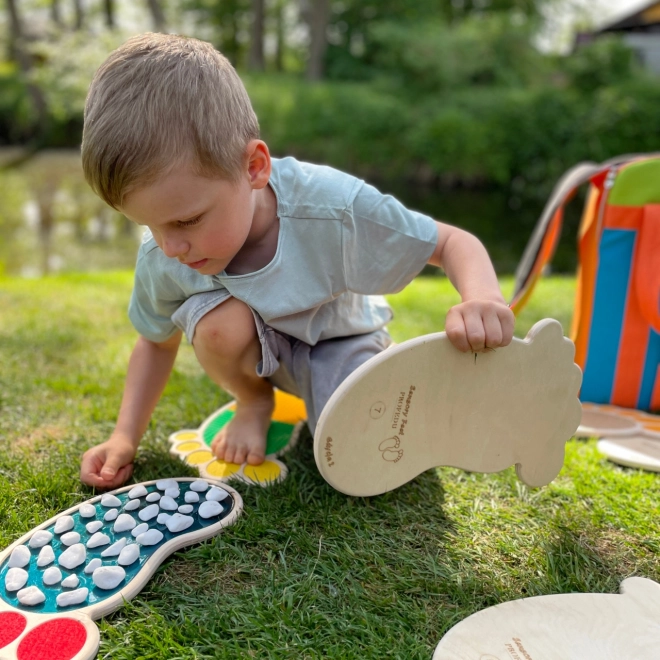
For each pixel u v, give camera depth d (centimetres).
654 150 1110
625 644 86
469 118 1166
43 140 1494
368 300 142
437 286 340
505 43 1329
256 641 86
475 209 951
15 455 135
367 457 105
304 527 110
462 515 116
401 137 1195
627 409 174
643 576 101
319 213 115
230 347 124
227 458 133
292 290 118
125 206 96
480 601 95
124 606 91
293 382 136
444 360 102
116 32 1155
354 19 1517
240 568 100
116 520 107
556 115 1143
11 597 91
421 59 1272
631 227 167
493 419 109
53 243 623
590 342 174
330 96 1223
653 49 1530
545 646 85
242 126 102
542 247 178
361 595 94
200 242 100
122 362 192
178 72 96
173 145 92
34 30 1780
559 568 102
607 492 125
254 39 1589
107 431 147
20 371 181
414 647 85
